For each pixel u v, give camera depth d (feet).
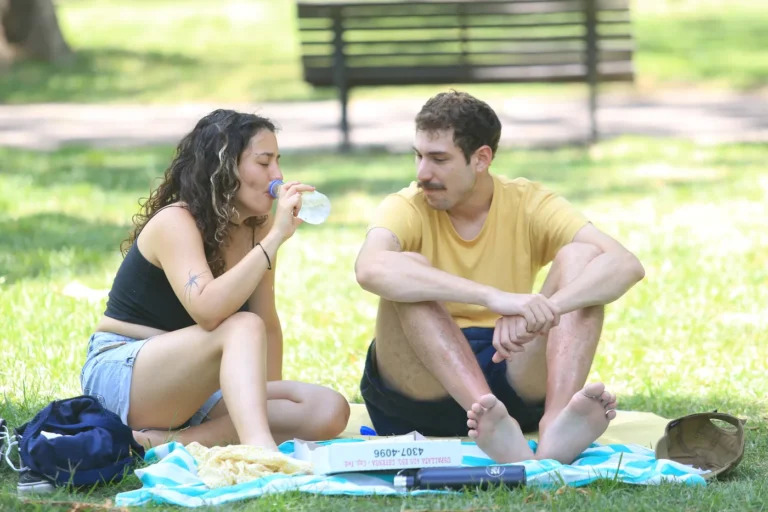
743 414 25.90
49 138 79.30
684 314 35.04
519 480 19.35
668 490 19.36
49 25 111.86
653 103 95.71
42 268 41.19
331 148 75.46
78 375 28.09
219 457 19.71
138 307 22.38
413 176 64.08
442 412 22.94
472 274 23.34
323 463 19.72
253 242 23.30
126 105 97.45
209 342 21.06
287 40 127.95
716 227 48.85
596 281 21.50
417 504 18.66
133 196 58.44
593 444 22.48
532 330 20.92
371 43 72.43
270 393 22.88
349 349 31.76
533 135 79.82
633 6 147.02
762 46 120.98
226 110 22.58
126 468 20.11
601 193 58.13
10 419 24.08
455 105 22.16
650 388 27.66
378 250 22.02
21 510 18.25
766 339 32.40
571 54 71.56
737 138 76.69
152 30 130.62
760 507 18.81
